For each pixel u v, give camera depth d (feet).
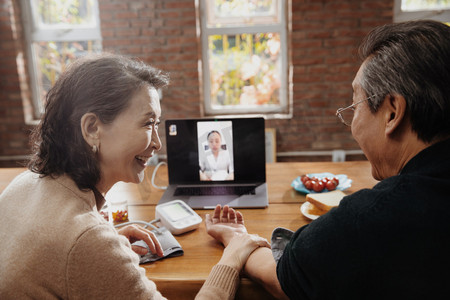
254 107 11.23
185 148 5.00
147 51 10.35
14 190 2.50
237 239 3.18
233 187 4.94
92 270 2.05
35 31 10.91
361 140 2.25
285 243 3.18
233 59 10.93
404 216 1.84
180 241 3.72
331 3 9.85
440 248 1.77
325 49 10.14
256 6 10.68
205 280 3.02
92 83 2.30
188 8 10.04
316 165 6.14
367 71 2.10
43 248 2.05
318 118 10.62
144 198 4.93
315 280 2.05
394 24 2.10
